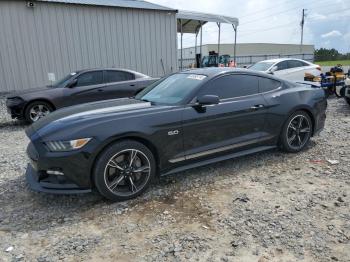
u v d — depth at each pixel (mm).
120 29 13820
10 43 12016
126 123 3652
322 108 5469
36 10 12211
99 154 3533
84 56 13289
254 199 3689
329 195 3746
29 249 2879
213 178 4320
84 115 3793
